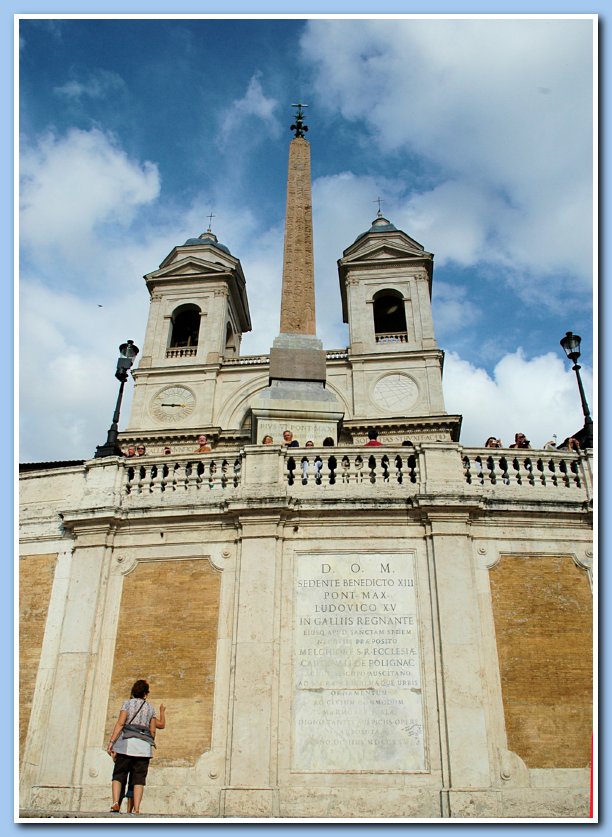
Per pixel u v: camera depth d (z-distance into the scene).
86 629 11.74
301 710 10.73
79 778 10.75
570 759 10.54
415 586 11.56
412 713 10.68
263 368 39.72
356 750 10.46
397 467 12.82
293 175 25.70
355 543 11.89
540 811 10.13
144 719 9.34
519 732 10.66
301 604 11.47
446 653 10.93
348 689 10.85
